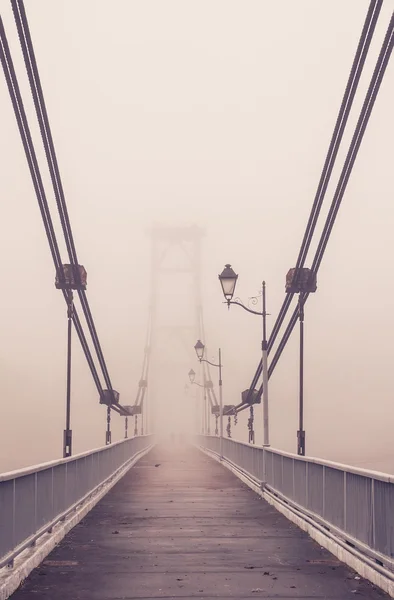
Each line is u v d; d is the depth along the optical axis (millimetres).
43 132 21734
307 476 14398
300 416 23266
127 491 23484
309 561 10867
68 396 22422
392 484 8672
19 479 9953
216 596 8609
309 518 14031
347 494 10914
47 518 12148
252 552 11695
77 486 16156
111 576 9766
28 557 10180
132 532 13984
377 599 8352
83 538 13164
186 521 15742
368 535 9672
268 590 8898
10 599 8438
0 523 8828
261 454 22516
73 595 8672
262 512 17531
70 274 24062
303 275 24797
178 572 10055
